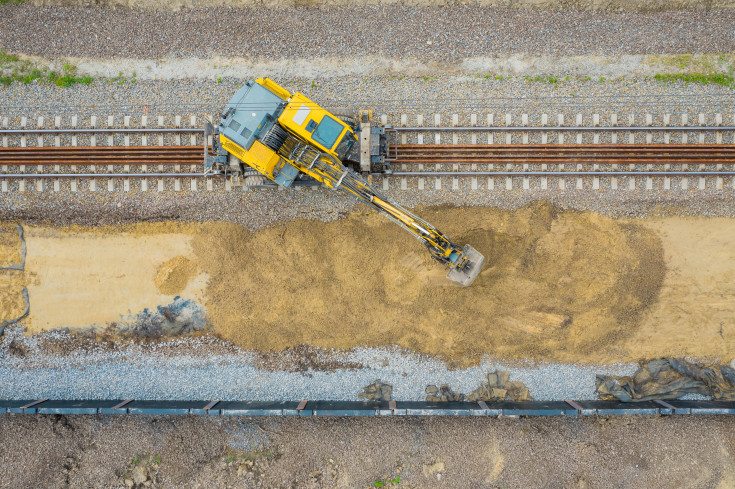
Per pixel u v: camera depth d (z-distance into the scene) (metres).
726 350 14.13
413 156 13.86
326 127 11.99
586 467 13.97
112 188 14.10
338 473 14.07
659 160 13.67
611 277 13.95
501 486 13.98
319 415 13.70
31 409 13.62
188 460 14.07
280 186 13.49
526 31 14.02
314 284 14.11
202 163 13.97
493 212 14.08
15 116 14.12
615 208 13.99
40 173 14.05
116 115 14.12
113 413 13.69
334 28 14.14
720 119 13.71
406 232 13.98
